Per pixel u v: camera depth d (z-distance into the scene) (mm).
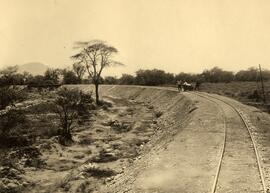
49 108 52781
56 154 36594
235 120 35062
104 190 23750
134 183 21000
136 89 91750
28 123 47281
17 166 32000
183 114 46250
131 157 33500
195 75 101125
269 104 48812
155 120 53938
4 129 42344
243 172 20766
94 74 71750
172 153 25609
